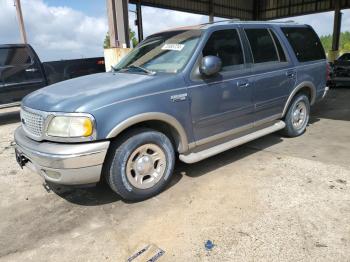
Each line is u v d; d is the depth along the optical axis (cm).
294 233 272
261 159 438
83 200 356
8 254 271
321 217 293
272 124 489
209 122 383
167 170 355
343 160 421
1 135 662
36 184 405
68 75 862
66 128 295
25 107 343
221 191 352
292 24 514
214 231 281
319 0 2208
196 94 362
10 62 777
